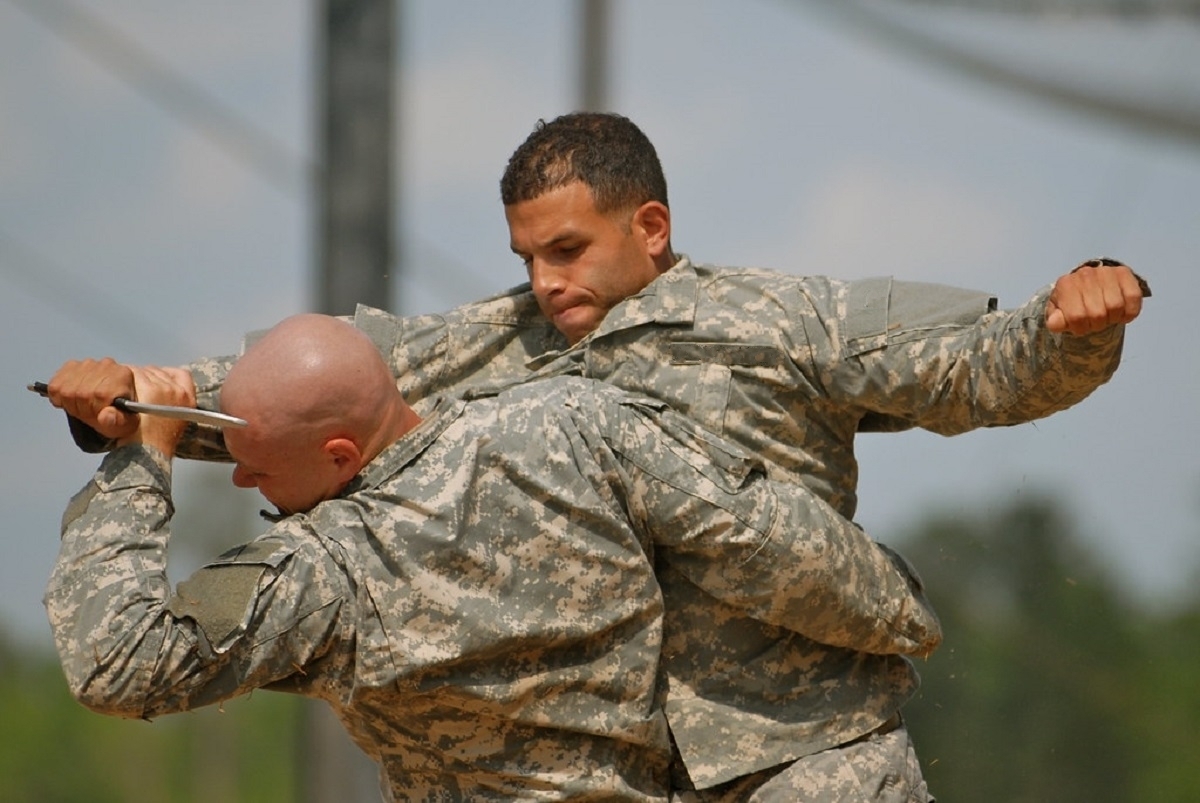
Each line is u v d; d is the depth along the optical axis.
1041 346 12.21
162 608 12.11
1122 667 24.56
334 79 23.27
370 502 12.34
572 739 12.66
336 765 24.41
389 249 23.28
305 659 12.24
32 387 12.58
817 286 13.30
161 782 72.56
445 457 12.41
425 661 12.14
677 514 12.59
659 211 13.67
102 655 11.95
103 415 12.48
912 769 13.24
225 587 12.10
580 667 12.54
